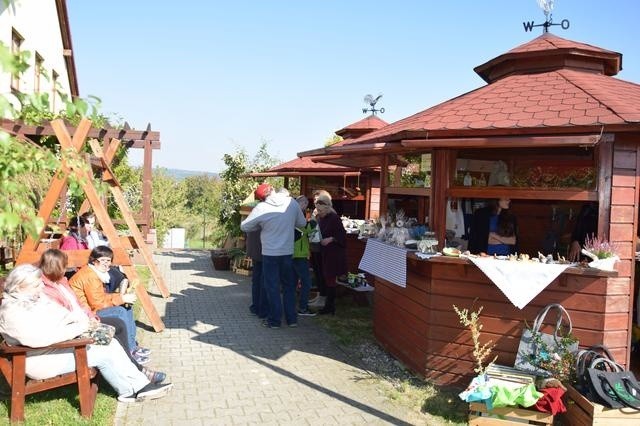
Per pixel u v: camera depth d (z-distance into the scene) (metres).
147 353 5.75
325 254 8.08
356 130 12.11
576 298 4.61
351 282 8.84
